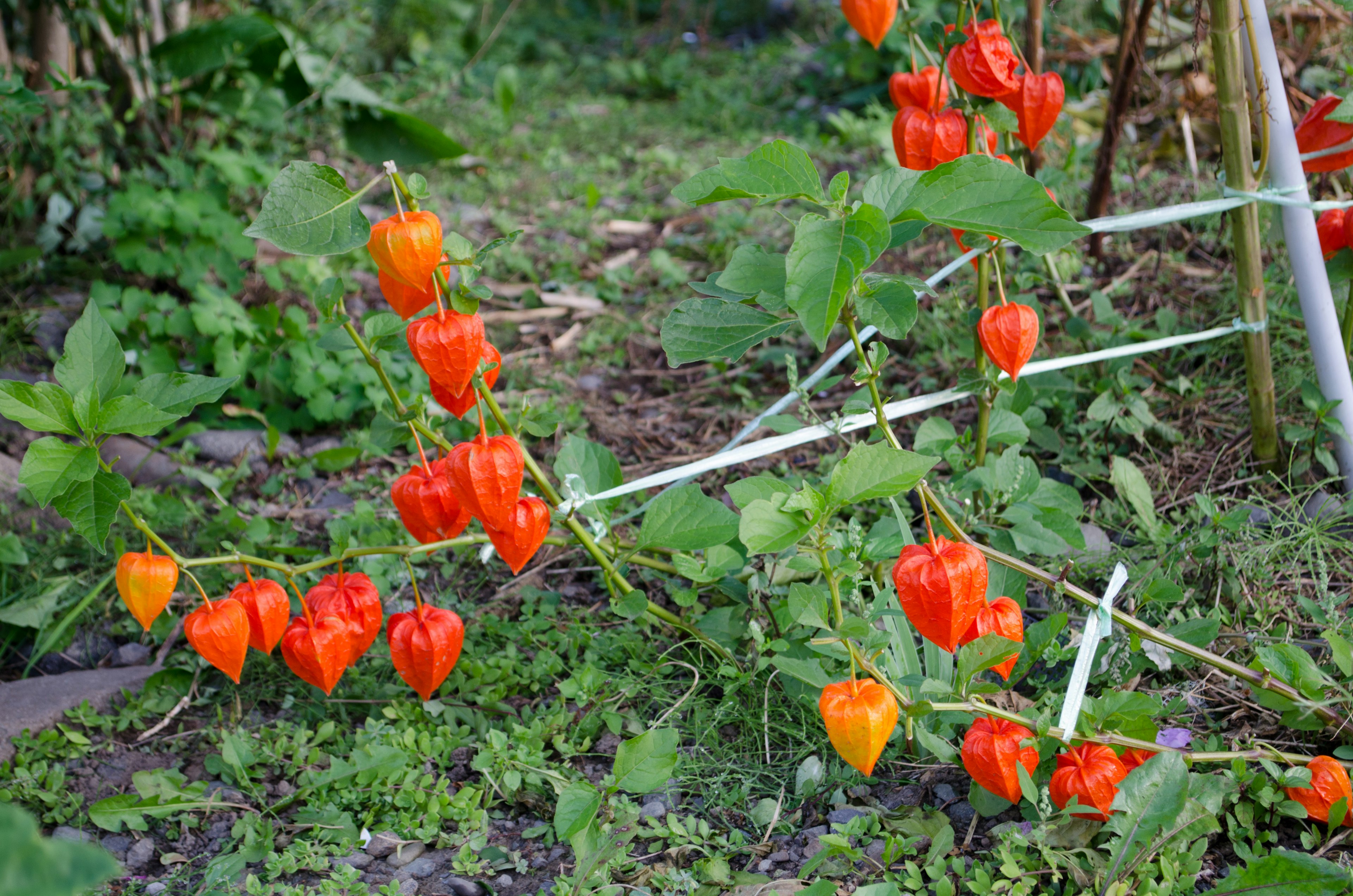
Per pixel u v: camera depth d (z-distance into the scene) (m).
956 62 2.27
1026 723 1.91
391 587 2.94
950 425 2.59
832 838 1.94
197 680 2.63
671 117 6.64
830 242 1.66
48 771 2.36
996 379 2.46
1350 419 2.72
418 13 7.74
